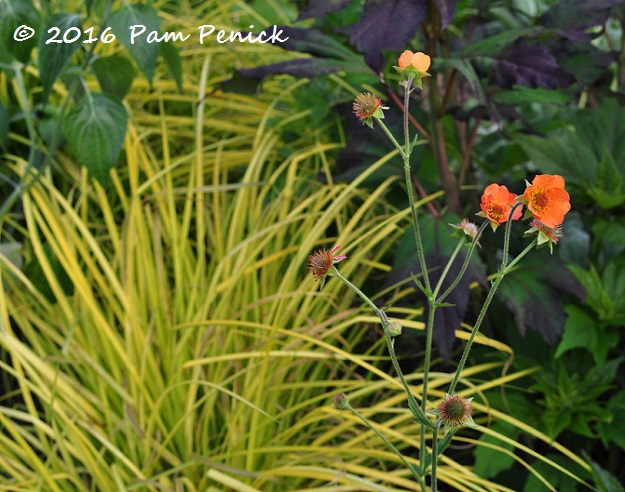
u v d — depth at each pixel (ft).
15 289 8.04
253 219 8.39
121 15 7.66
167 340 7.87
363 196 8.56
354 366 8.09
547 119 8.89
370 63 7.48
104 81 8.05
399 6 7.48
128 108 9.05
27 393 7.50
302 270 8.36
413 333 8.32
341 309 8.10
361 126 8.30
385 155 8.25
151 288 7.89
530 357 7.98
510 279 7.80
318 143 8.72
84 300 7.63
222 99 9.68
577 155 8.00
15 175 8.61
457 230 6.40
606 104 8.13
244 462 7.54
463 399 6.23
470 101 8.80
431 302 6.40
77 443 7.36
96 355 7.84
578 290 7.68
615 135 8.11
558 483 7.53
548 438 7.41
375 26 7.47
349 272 8.04
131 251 7.92
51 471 7.52
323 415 7.61
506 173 9.10
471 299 8.42
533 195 6.08
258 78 7.91
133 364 7.70
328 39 8.06
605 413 7.50
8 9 7.68
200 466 7.56
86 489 7.38
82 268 8.32
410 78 6.24
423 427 6.49
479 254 8.33
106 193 8.98
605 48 9.90
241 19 10.87
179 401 7.67
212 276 8.18
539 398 8.00
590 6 8.01
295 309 7.97
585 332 7.61
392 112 8.34
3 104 8.60
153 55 7.66
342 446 7.40
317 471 7.29
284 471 7.31
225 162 9.18
